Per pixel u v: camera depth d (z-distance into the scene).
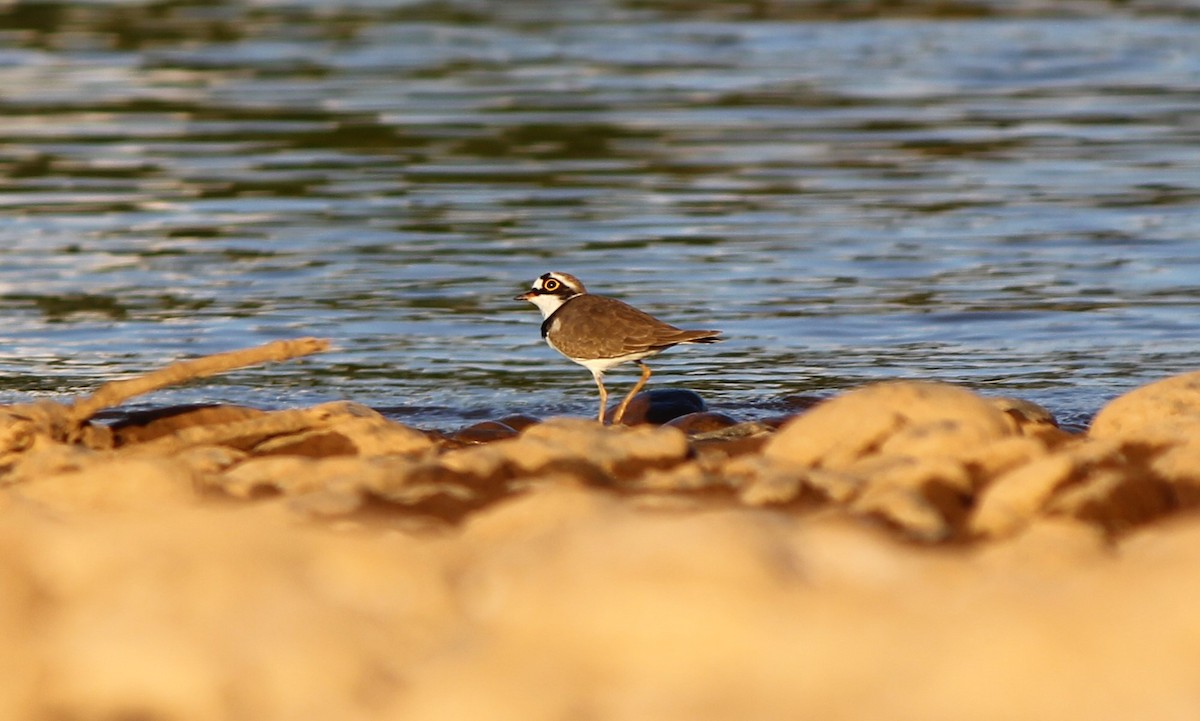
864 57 38.25
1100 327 17.61
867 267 20.38
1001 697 4.79
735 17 43.94
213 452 10.79
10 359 16.28
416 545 6.57
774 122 30.89
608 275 19.98
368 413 11.54
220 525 6.39
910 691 4.88
